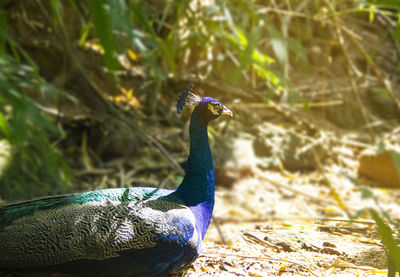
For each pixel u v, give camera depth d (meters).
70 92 8.45
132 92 9.58
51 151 4.00
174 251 3.39
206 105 3.67
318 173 9.52
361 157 9.44
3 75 3.56
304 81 11.38
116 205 3.45
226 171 8.26
